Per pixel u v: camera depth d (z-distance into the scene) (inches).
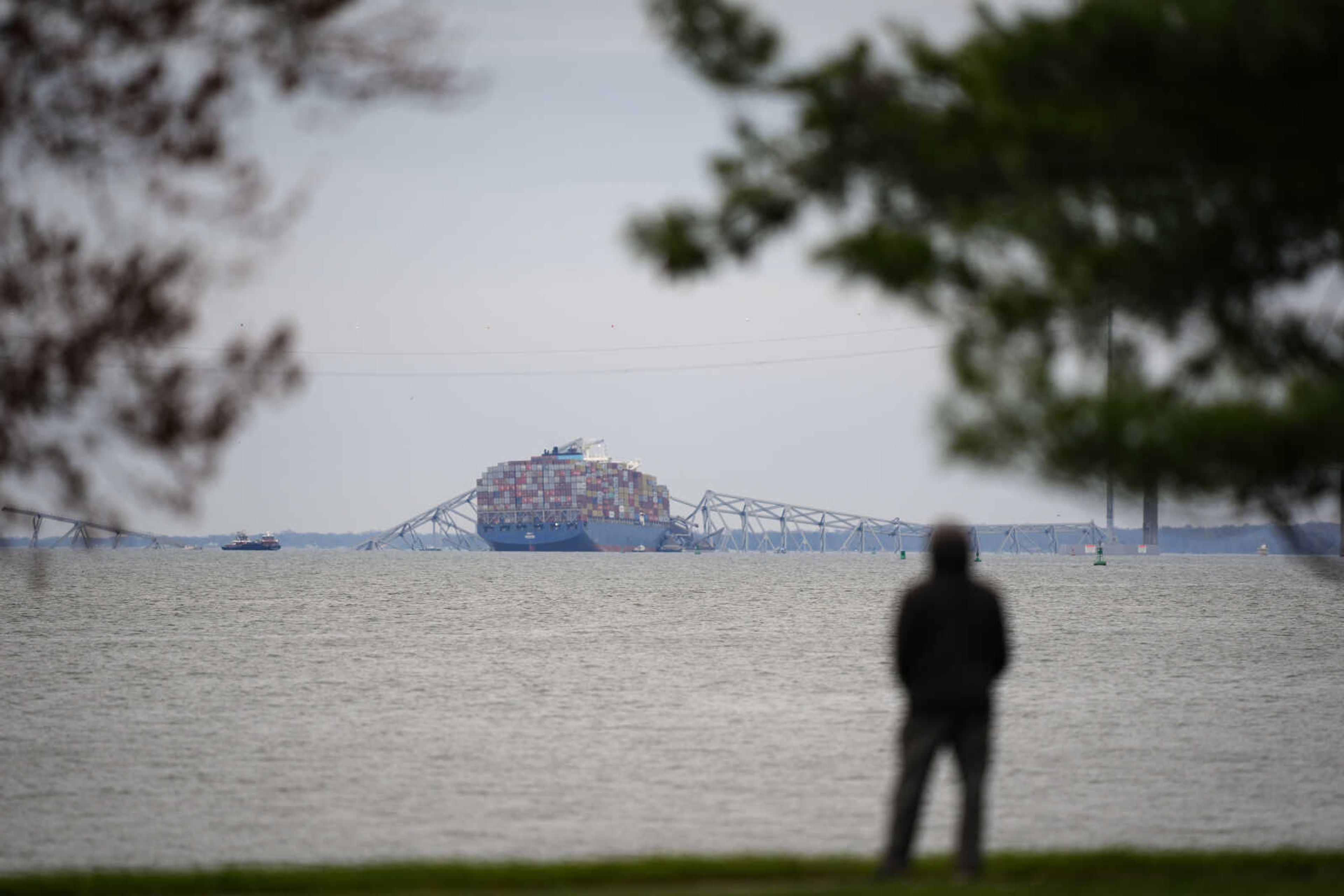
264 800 2751.0
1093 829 2409.0
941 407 1409.9
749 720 4045.3
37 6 1355.8
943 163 1445.6
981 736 1691.7
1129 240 1480.1
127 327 1346.0
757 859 1879.9
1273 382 1451.8
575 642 7805.1
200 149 1380.4
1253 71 1339.8
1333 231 1483.8
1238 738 3644.2
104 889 1791.3
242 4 1413.6
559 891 1727.4
